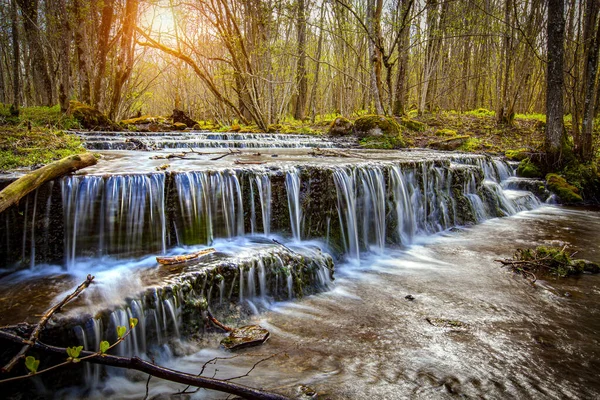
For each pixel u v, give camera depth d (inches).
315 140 556.4
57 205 193.2
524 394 131.4
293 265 211.0
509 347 159.8
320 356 153.0
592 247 296.7
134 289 157.8
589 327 176.4
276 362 148.9
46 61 821.9
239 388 88.4
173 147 422.0
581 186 477.4
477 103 1162.0
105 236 202.2
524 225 368.5
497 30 649.0
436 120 813.2
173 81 1201.4
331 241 269.3
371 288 221.0
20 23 786.8
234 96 912.3
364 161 333.4
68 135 363.9
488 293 213.2
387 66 666.8
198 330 165.9
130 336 146.9
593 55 470.6
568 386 135.7
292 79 815.7
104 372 139.0
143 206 209.5
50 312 123.6
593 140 561.0
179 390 134.3
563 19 475.2
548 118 505.0
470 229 356.5
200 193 226.7
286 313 189.6
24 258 186.9
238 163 289.4
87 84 583.2
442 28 721.6
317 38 1015.0
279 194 256.2
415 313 189.6
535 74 1022.4
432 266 258.7
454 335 169.2
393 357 152.3
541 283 226.4
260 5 661.9
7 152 259.1
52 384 129.0
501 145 629.9
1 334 97.3
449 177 377.1
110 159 301.9
